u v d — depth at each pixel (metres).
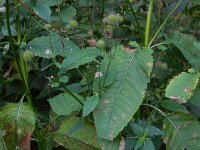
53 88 0.73
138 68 0.60
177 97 0.58
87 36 0.73
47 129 0.66
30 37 0.72
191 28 0.84
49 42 0.66
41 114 0.72
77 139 0.60
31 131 0.60
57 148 0.68
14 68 0.76
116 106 0.57
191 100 0.63
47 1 0.74
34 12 0.61
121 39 0.78
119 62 0.60
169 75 0.72
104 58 0.61
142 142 0.53
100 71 0.60
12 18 0.63
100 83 0.59
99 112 0.57
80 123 0.61
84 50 0.59
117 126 0.56
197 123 0.62
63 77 0.57
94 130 0.61
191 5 0.83
